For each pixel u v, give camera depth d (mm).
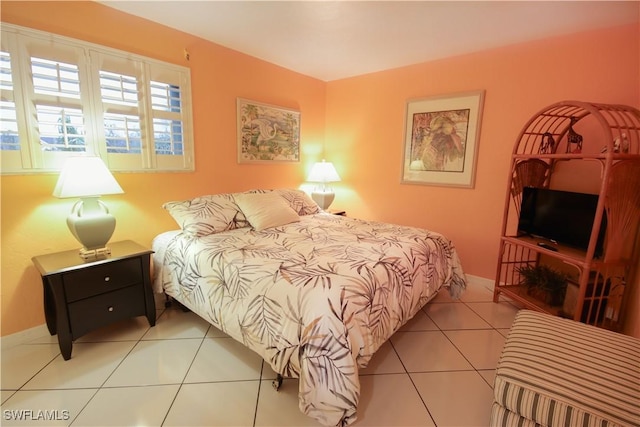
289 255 1779
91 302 1800
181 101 2488
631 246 2016
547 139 2404
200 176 2713
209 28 2389
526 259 2727
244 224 2475
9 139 1730
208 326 2131
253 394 1522
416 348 1948
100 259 1843
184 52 2467
